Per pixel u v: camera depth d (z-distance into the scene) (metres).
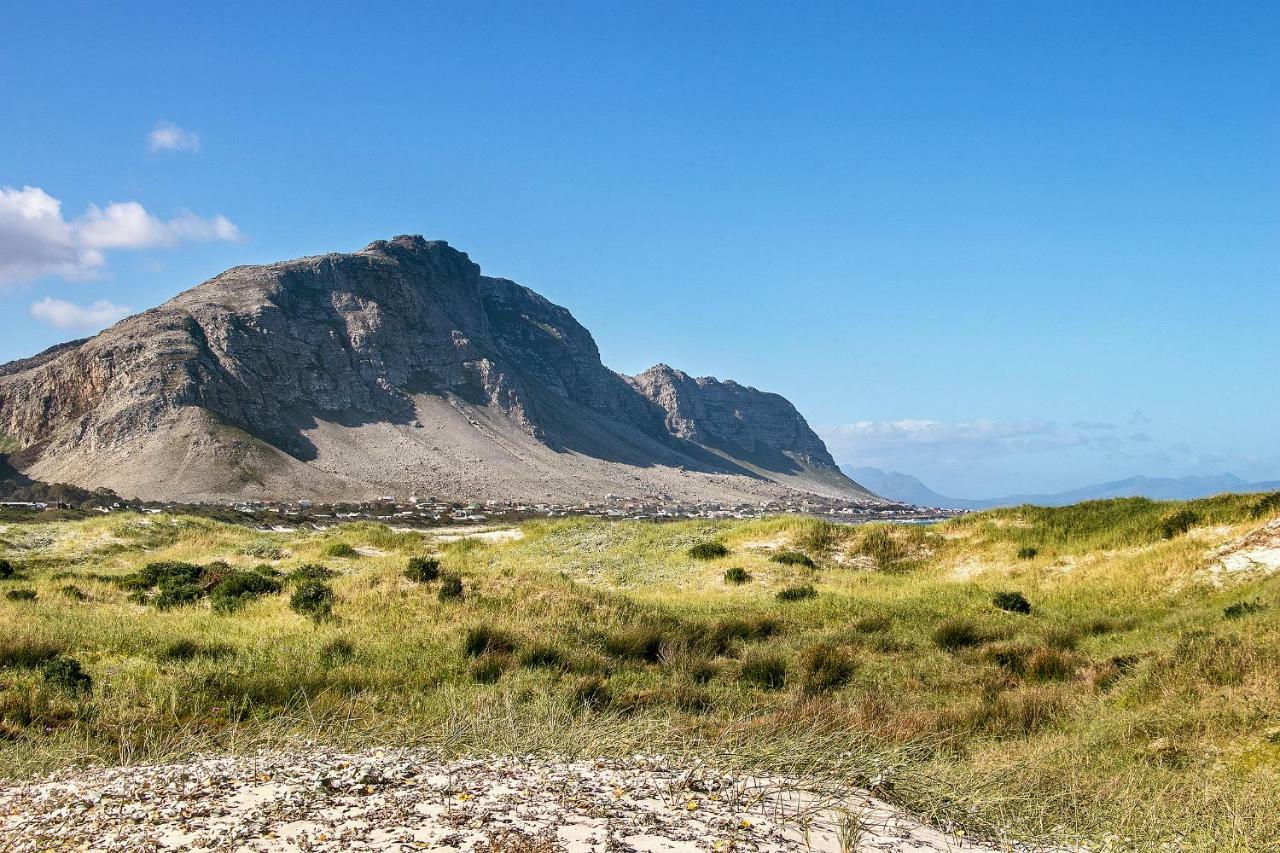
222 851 5.43
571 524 46.22
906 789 7.59
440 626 19.78
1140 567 27.19
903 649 19.42
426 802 6.39
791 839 5.99
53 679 13.05
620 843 5.57
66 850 5.61
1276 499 28.05
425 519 159.75
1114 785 8.77
